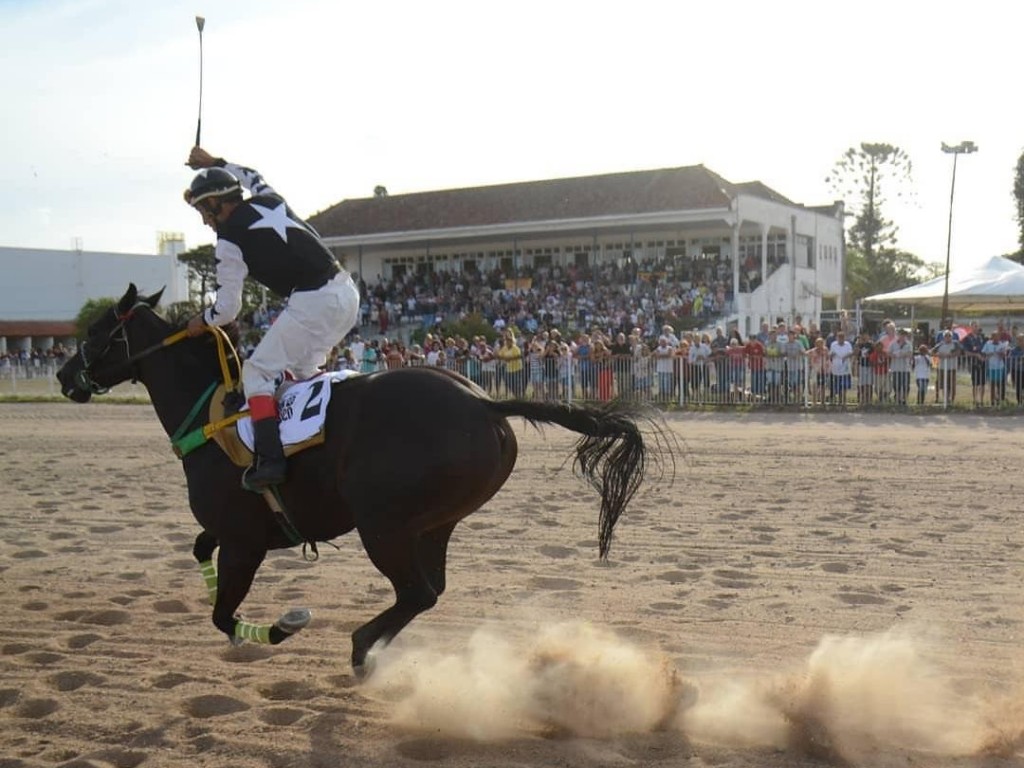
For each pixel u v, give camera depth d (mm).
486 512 9008
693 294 32781
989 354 17250
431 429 4453
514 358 19969
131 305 5281
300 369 4906
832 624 5633
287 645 5465
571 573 6898
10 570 7203
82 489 10648
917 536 7770
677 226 36500
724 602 6082
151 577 6992
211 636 5645
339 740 4188
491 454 4539
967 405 17328
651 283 34625
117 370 5285
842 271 44562
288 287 4809
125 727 4348
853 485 10078
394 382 4602
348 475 4492
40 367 31719
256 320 32906
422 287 39094
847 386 17984
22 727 4379
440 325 32000
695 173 36188
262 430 4633
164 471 11898
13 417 19734
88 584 6812
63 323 54219
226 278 4832
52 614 6125
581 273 36406
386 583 6742
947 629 5504
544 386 19781
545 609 6051
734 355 18688
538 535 8062
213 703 4633
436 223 39938
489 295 36500
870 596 6145
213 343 5090
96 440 15305
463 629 5719
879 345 17844
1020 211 61000
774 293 34938
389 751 4082
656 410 4660
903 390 17703
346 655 5301
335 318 4816
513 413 4617
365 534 4457
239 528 4836
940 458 11844
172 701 4637
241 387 4977
